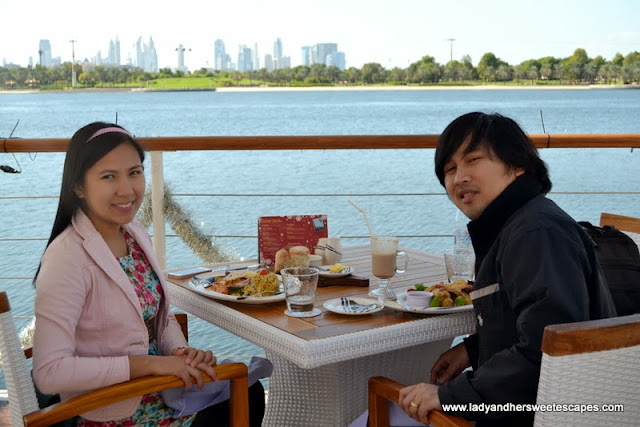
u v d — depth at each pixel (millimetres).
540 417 1212
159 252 3039
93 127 1634
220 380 1575
